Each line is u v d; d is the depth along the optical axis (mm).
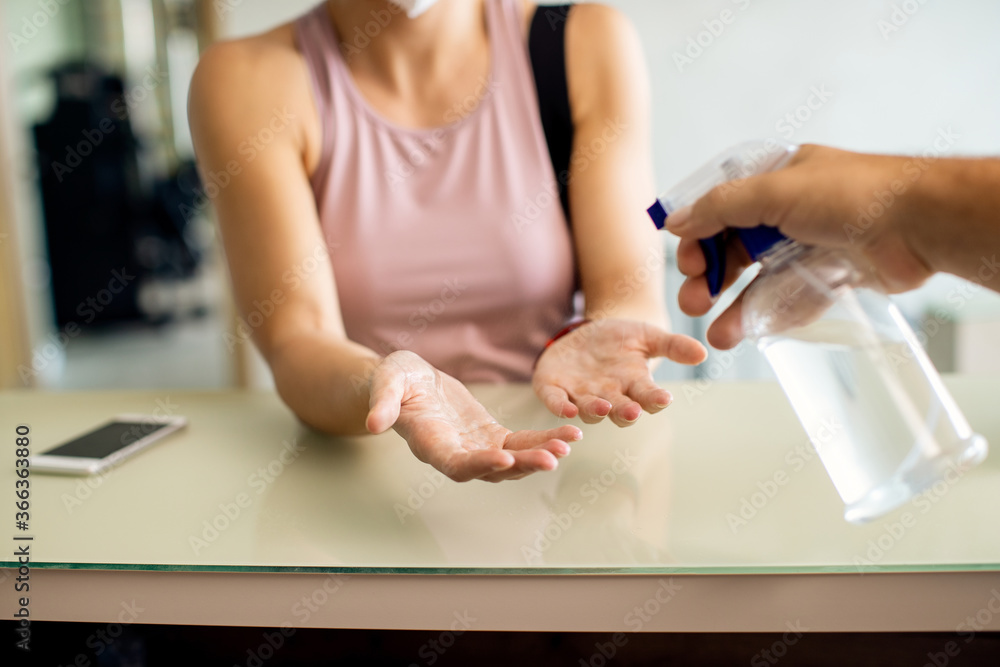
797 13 2342
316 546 445
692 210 479
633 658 530
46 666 562
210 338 3838
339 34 955
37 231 3623
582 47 952
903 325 465
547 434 482
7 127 2586
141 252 3953
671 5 2350
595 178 930
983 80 2350
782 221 447
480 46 962
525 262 960
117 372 3273
